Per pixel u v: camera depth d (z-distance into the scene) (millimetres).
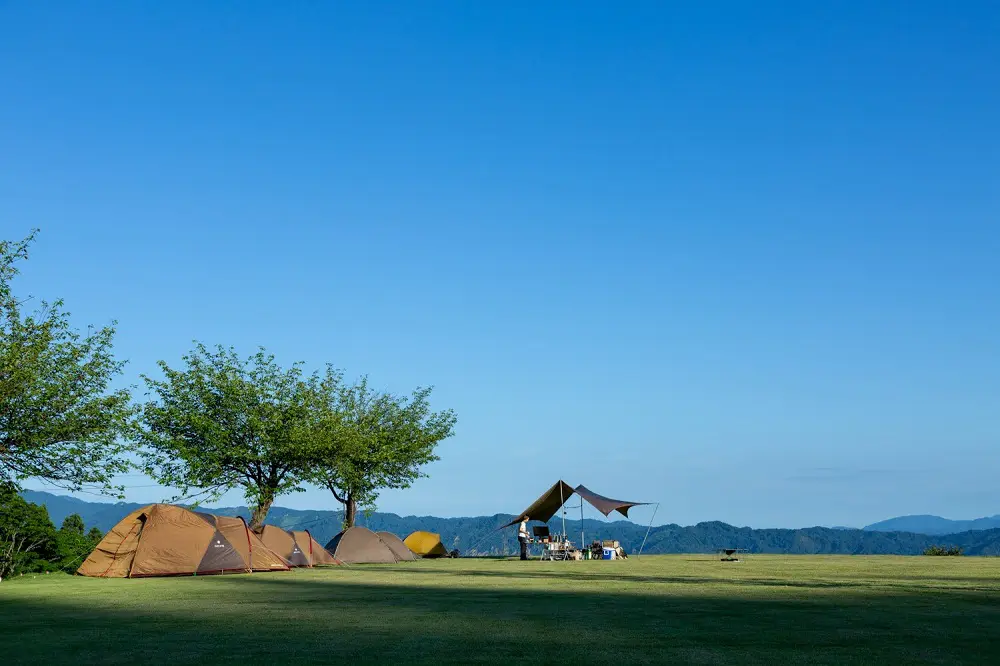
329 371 54062
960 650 10289
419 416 56156
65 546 31625
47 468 29547
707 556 50156
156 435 44156
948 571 29141
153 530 27859
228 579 25516
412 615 14453
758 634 11766
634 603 16484
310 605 16516
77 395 30359
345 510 53062
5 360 28719
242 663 9531
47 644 11242
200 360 46312
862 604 16094
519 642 11078
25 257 30625
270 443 44562
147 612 15367
